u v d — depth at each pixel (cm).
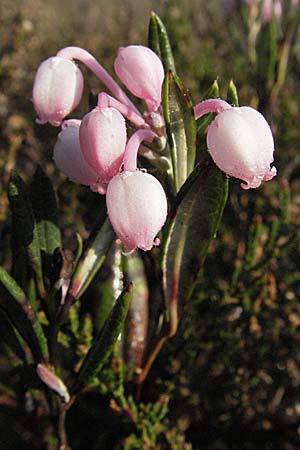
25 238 9
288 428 13
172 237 9
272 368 13
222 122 8
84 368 9
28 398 12
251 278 12
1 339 9
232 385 13
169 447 12
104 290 11
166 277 9
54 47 23
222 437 13
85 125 8
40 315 11
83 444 12
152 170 9
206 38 23
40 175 9
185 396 12
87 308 11
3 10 21
